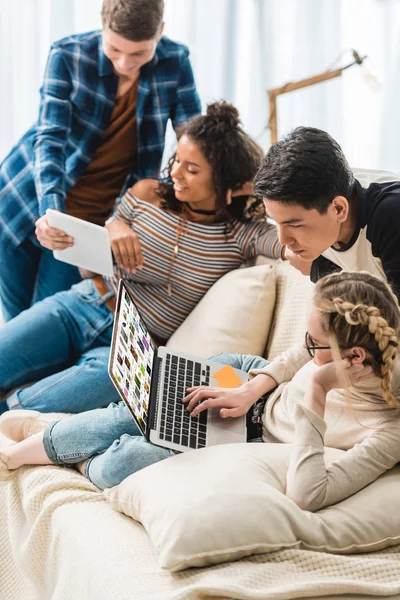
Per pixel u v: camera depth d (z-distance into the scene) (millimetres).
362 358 1399
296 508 1339
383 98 3176
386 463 1418
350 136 3213
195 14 2971
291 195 1454
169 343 2199
